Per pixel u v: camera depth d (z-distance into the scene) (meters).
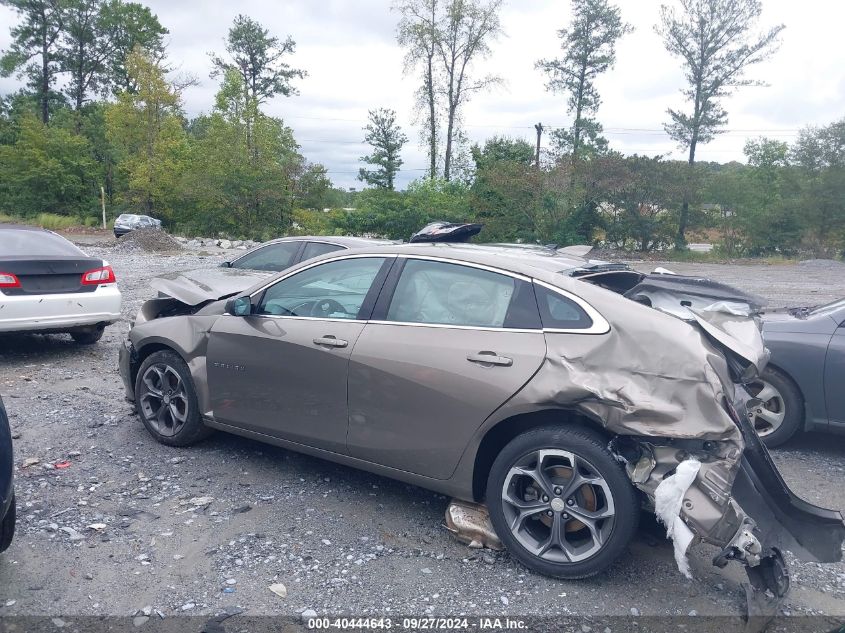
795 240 35.78
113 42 67.19
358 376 4.06
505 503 3.61
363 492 4.56
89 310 8.01
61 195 53.28
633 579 3.57
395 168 51.88
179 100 45.91
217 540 3.86
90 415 5.98
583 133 48.75
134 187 45.88
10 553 3.66
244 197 38.81
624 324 3.43
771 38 38.03
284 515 4.20
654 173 36.03
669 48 40.03
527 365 3.53
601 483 3.37
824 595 3.51
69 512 4.14
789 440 5.93
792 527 3.46
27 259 7.55
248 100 39.72
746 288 19.23
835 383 5.25
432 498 4.50
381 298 4.16
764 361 3.55
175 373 5.10
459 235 5.46
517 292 3.77
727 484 3.08
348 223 34.75
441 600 3.34
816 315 5.56
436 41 44.22
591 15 45.91
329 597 3.34
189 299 5.22
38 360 8.08
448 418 3.76
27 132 52.50
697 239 39.38
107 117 45.59
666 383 3.25
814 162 36.66
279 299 4.62
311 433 4.34
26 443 5.27
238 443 5.38
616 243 38.06
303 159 40.69
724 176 38.19
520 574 3.59
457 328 3.84
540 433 3.50
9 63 64.44
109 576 3.46
